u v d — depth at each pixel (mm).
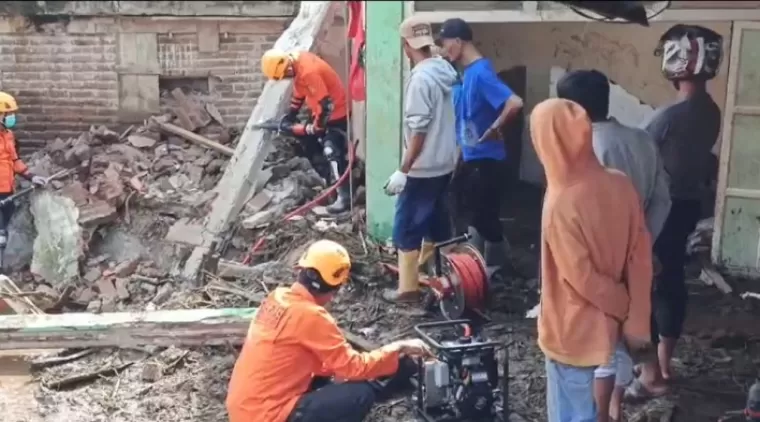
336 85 8578
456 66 7078
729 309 6906
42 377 5824
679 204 5430
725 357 6094
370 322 6582
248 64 9867
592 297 4195
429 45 6406
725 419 5262
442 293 6203
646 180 4625
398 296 6840
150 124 9734
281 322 4500
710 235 7695
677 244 5438
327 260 4535
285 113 8633
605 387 4586
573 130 4109
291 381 4547
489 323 6590
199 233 8008
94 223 8281
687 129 6797
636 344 4543
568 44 8758
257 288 7238
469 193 6949
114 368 5934
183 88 9992
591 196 4129
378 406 5422
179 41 9734
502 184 7715
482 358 5016
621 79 8555
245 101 9953
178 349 6129
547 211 4223
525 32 8891
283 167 9086
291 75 8414
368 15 7441
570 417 4426
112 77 9820
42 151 9656
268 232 8055
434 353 5098
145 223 8359
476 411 5039
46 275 8305
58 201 8516
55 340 6094
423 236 6684
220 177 9078
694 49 7016
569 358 4312
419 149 6367
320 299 4613
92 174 9031
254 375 4527
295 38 8844
